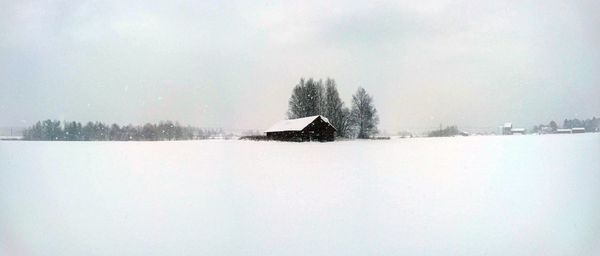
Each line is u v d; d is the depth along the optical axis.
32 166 24.14
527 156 28.77
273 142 51.59
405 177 19.86
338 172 21.48
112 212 13.03
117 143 46.91
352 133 73.81
